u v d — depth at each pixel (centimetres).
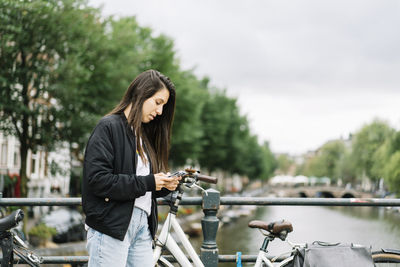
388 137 5494
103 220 231
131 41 1816
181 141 2720
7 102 1563
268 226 294
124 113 250
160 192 265
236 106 4497
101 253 235
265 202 326
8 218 270
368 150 6900
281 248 328
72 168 1889
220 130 3866
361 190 7288
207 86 4188
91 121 1717
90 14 1700
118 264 238
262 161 7544
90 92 1766
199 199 323
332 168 10800
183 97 2553
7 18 1499
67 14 1581
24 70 1568
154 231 262
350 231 434
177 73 2536
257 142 7194
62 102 1636
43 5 1534
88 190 233
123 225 233
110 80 1750
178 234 293
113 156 236
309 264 276
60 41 1600
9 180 2502
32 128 1705
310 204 331
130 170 239
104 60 1728
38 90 1609
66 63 1559
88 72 1592
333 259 279
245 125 4684
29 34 1555
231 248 348
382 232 409
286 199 329
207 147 3850
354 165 7238
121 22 1909
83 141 1716
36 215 2539
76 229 1538
